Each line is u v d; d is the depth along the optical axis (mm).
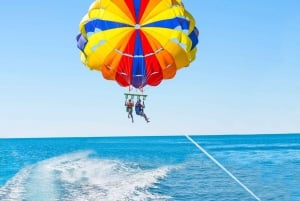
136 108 16844
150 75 16953
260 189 32406
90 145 85375
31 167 44312
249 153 61719
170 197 28609
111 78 17094
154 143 93500
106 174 37500
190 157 53906
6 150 70688
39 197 28438
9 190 31000
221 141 103562
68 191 30156
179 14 16344
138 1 16594
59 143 95938
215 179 35750
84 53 16984
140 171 39625
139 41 16781
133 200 27469
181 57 16719
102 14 16547
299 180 36375
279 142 94625
